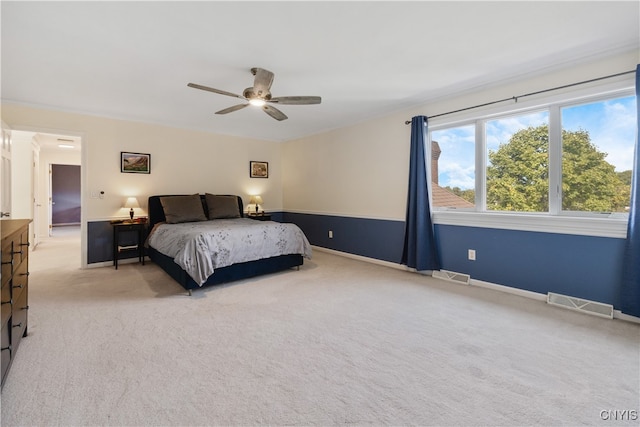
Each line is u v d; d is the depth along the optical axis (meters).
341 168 5.16
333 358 1.96
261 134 5.91
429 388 1.66
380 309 2.79
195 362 1.91
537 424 1.40
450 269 3.76
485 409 1.50
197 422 1.42
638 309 2.43
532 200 3.15
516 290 3.20
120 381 1.71
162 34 2.26
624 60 2.51
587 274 2.74
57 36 2.27
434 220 3.89
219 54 2.59
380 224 4.53
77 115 4.21
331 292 3.27
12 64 2.75
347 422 1.42
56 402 1.53
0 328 1.53
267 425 1.40
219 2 1.89
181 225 4.22
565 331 2.33
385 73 3.02
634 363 1.88
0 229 1.78
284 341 2.19
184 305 2.88
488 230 3.40
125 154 4.61
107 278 3.80
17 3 1.87
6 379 1.69
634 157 2.44
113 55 2.59
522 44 2.46
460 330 2.36
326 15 2.04
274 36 2.31
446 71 2.98
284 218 6.55
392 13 2.03
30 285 3.49
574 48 2.53
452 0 1.90
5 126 3.57
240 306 2.86
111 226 4.50
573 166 2.87
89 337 2.22
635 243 2.43
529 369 1.83
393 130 4.30
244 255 3.57
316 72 2.99
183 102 3.88
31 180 5.60
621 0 1.91
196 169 5.35
